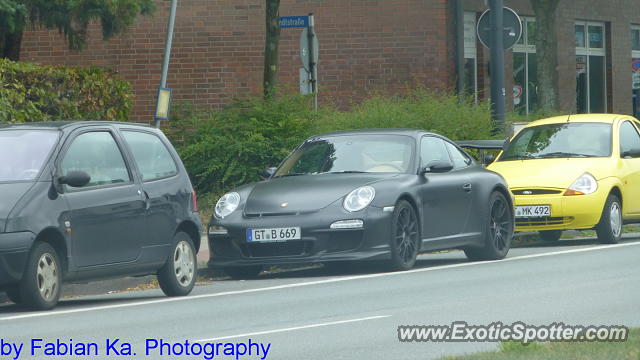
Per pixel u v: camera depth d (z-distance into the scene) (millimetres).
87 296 23094
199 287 23547
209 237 24047
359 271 24984
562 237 33250
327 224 23219
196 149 35969
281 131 36531
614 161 30688
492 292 19953
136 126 21797
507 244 27312
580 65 60125
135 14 34281
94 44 49719
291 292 21156
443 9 49812
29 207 18750
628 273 22375
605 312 16969
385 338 15211
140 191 20969
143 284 24703
